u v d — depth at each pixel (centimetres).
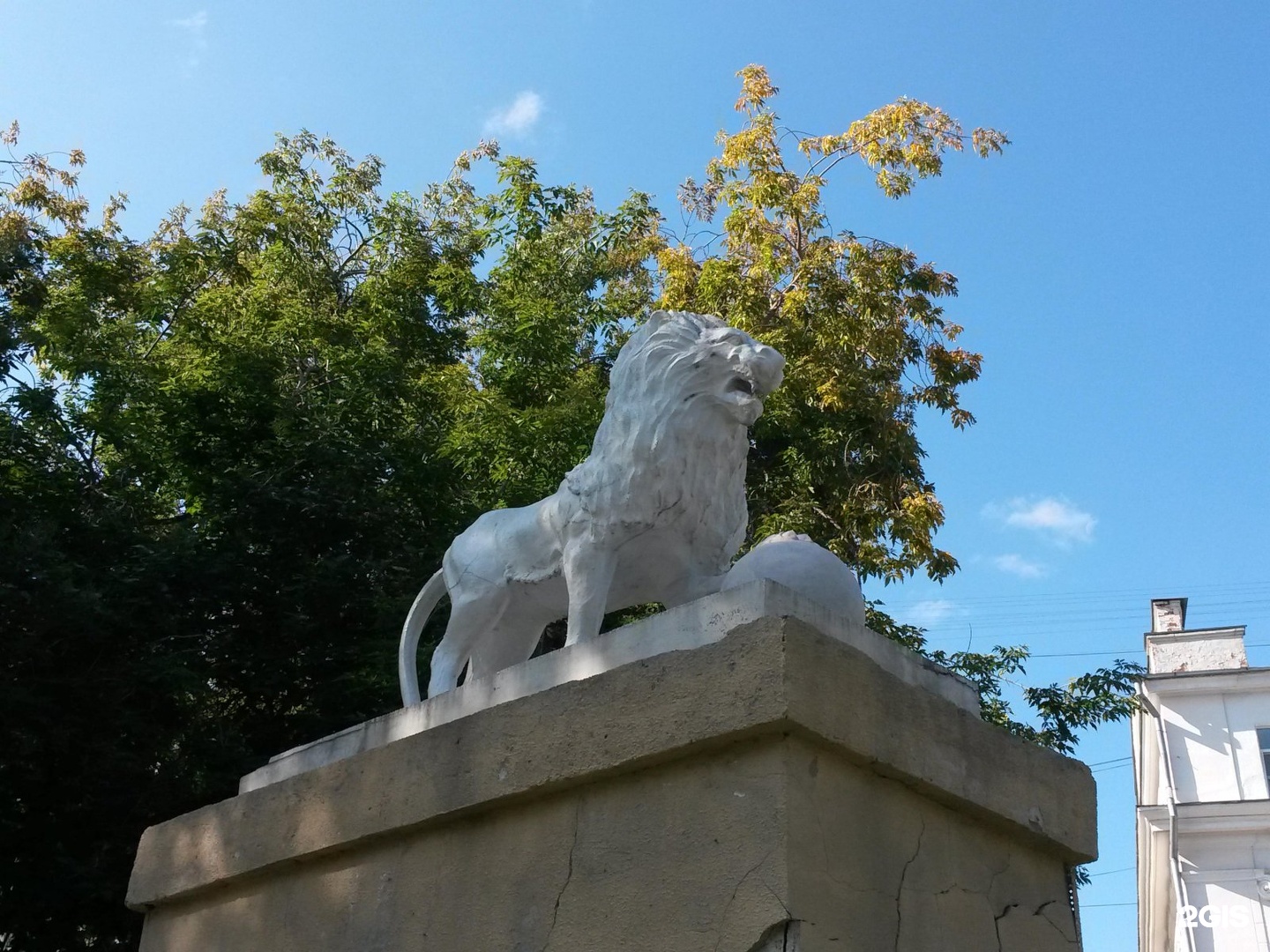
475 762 311
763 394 348
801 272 1013
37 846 771
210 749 801
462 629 379
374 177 1305
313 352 1092
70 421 949
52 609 748
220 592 866
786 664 259
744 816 257
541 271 1126
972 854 298
